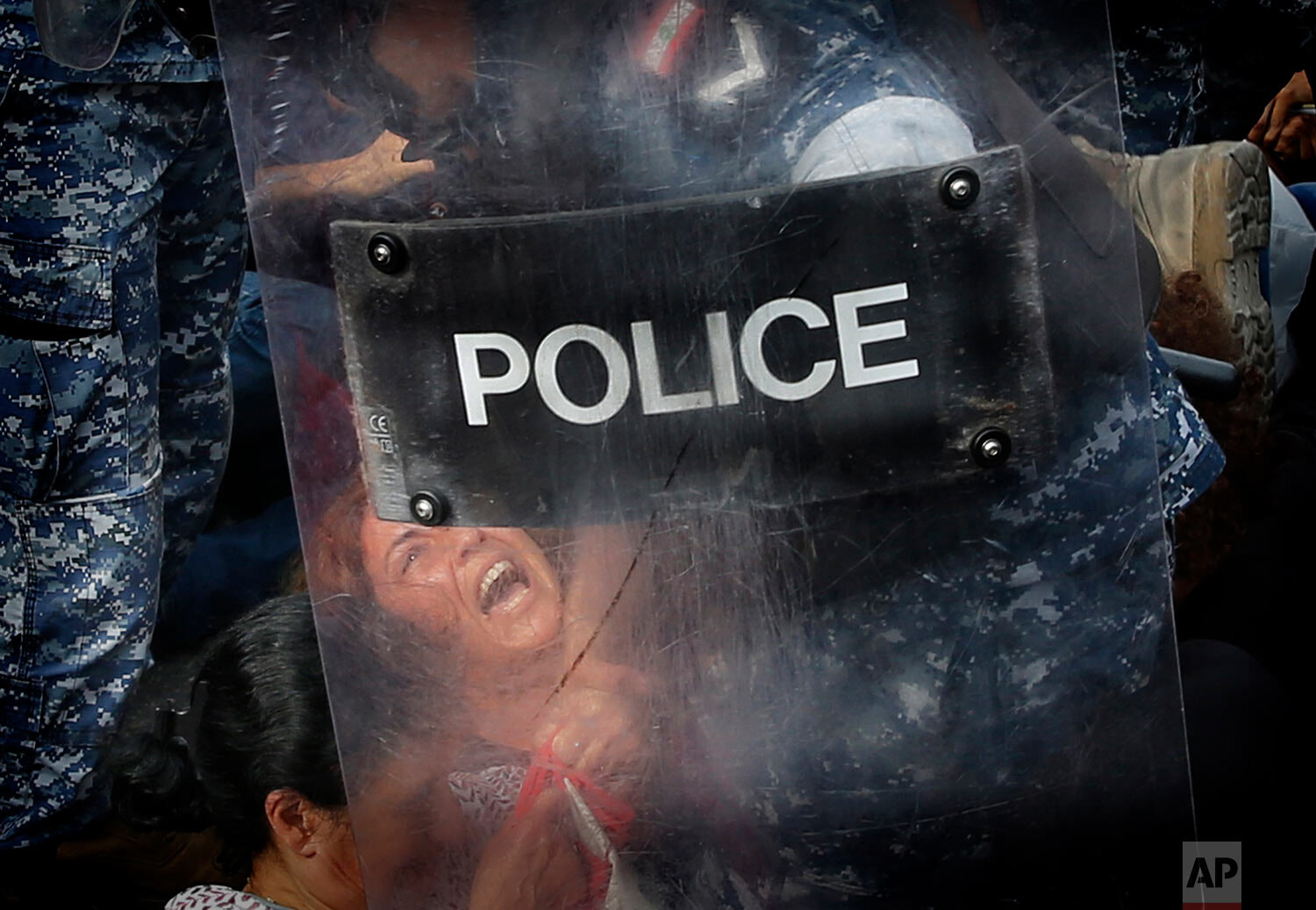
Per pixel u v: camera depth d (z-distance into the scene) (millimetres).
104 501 2061
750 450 853
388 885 979
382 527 900
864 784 917
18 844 2031
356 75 862
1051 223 864
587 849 945
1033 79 866
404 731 945
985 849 939
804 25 857
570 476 864
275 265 903
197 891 1530
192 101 2012
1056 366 880
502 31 853
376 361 867
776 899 955
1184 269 2148
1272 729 1463
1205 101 2637
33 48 1832
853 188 816
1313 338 2340
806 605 883
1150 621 921
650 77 850
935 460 855
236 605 2291
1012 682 908
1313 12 2469
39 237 1933
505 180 859
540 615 896
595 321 837
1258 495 2012
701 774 923
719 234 823
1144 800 947
